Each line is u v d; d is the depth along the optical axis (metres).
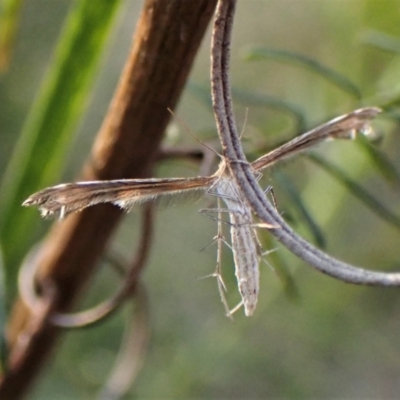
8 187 0.14
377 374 0.28
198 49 0.10
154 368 0.24
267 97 0.12
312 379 0.27
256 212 0.09
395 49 0.12
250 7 0.25
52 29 0.27
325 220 0.15
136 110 0.10
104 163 0.11
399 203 0.20
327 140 0.10
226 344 0.23
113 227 0.11
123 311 0.24
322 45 0.19
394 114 0.12
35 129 0.12
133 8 0.30
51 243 0.12
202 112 0.28
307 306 0.24
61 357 0.23
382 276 0.09
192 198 0.10
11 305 0.16
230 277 0.17
